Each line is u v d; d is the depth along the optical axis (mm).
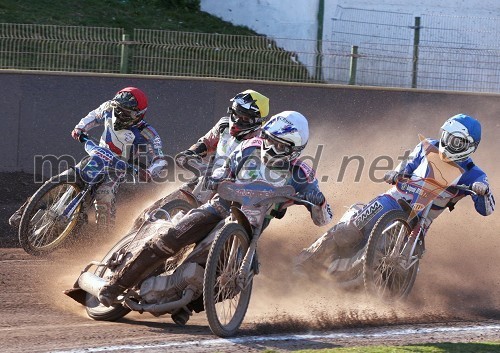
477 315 18062
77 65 35125
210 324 14312
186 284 14945
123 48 34688
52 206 20953
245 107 18062
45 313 16406
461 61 42875
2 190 28781
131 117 21125
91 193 21422
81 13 51969
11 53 34562
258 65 37500
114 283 15031
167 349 13609
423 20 58438
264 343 14328
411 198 18625
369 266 17344
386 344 14734
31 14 49438
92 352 13211
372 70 41562
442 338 15547
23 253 22172
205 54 36594
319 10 58500
